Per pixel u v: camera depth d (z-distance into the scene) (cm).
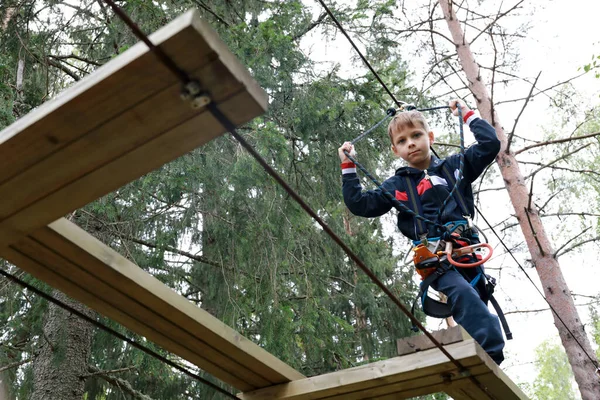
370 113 756
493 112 787
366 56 879
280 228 687
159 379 794
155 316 238
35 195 179
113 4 141
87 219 659
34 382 656
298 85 735
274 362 274
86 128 162
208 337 251
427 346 252
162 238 692
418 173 336
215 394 811
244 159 634
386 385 263
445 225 310
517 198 767
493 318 287
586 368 686
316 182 749
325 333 750
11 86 629
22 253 207
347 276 957
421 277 311
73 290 225
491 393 268
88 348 678
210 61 151
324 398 278
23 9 712
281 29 717
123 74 152
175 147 170
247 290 688
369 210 332
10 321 650
